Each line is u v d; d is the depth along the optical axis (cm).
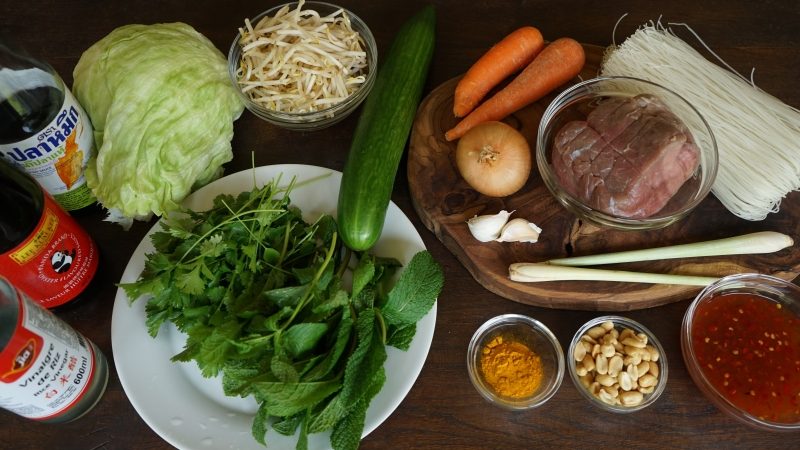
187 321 61
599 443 61
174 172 66
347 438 56
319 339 58
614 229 67
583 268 65
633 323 65
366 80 71
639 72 72
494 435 62
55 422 61
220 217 63
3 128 58
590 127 66
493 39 78
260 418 56
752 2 79
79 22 79
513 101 71
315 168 69
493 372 64
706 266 66
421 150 71
